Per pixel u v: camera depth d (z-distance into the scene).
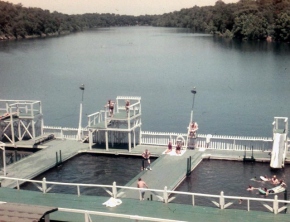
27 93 115.38
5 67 168.25
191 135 54.50
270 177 46.28
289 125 77.19
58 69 162.12
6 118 57.88
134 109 55.12
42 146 57.34
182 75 141.62
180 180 44.94
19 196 37.62
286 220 31.33
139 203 35.09
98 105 98.88
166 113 90.12
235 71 145.00
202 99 103.25
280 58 171.62
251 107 93.12
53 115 89.94
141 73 149.38
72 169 50.53
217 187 44.00
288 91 109.25
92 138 57.78
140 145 56.53
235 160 51.22
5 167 46.62
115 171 49.69
